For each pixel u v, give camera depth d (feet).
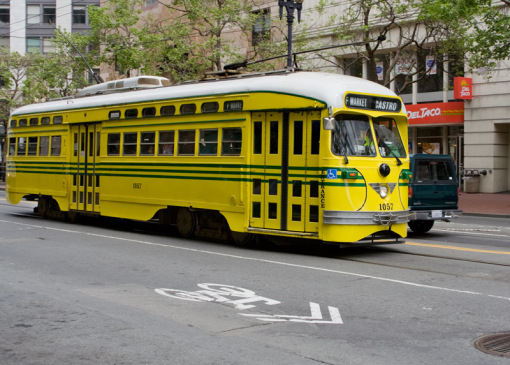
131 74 129.18
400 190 38.93
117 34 102.06
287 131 38.29
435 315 23.47
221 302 25.64
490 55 69.82
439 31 77.20
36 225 55.42
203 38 106.63
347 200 36.09
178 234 49.52
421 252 39.70
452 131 100.58
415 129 104.99
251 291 27.73
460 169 99.50
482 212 70.74
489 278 30.81
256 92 39.52
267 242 43.55
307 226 37.11
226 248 41.50
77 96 58.54
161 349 19.24
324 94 36.19
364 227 36.65
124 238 46.65
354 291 27.66
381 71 100.12
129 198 49.32
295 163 37.78
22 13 193.57
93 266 34.27
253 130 40.14
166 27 94.07
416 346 19.56
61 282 29.84
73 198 55.88
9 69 146.41
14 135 64.49
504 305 25.05
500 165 94.22
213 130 42.45
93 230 52.01
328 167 35.94
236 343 19.88
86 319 22.91
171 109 45.62
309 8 94.43
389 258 37.24
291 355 18.63
